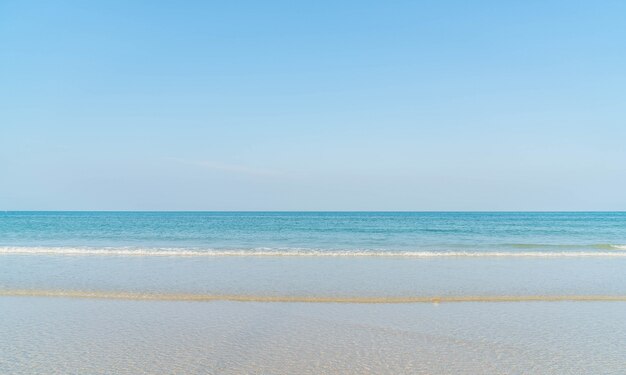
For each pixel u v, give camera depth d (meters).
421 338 9.39
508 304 12.46
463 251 26.14
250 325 10.30
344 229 48.81
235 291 13.88
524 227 53.38
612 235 39.75
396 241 33.62
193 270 18.02
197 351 8.52
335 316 11.09
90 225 56.81
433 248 28.36
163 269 18.28
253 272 17.59
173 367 7.68
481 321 10.72
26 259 21.33
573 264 20.41
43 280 15.56
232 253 23.84
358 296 13.30
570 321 10.77
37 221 70.12
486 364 7.93
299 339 9.28
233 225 57.31
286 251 25.22
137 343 8.98
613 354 8.48
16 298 12.85
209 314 11.23
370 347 8.80
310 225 57.34
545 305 12.36
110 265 19.34
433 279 16.20
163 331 9.80
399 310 11.74
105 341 9.09
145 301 12.57
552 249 27.94
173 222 66.88
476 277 16.62
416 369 7.65
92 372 7.45
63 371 7.49
